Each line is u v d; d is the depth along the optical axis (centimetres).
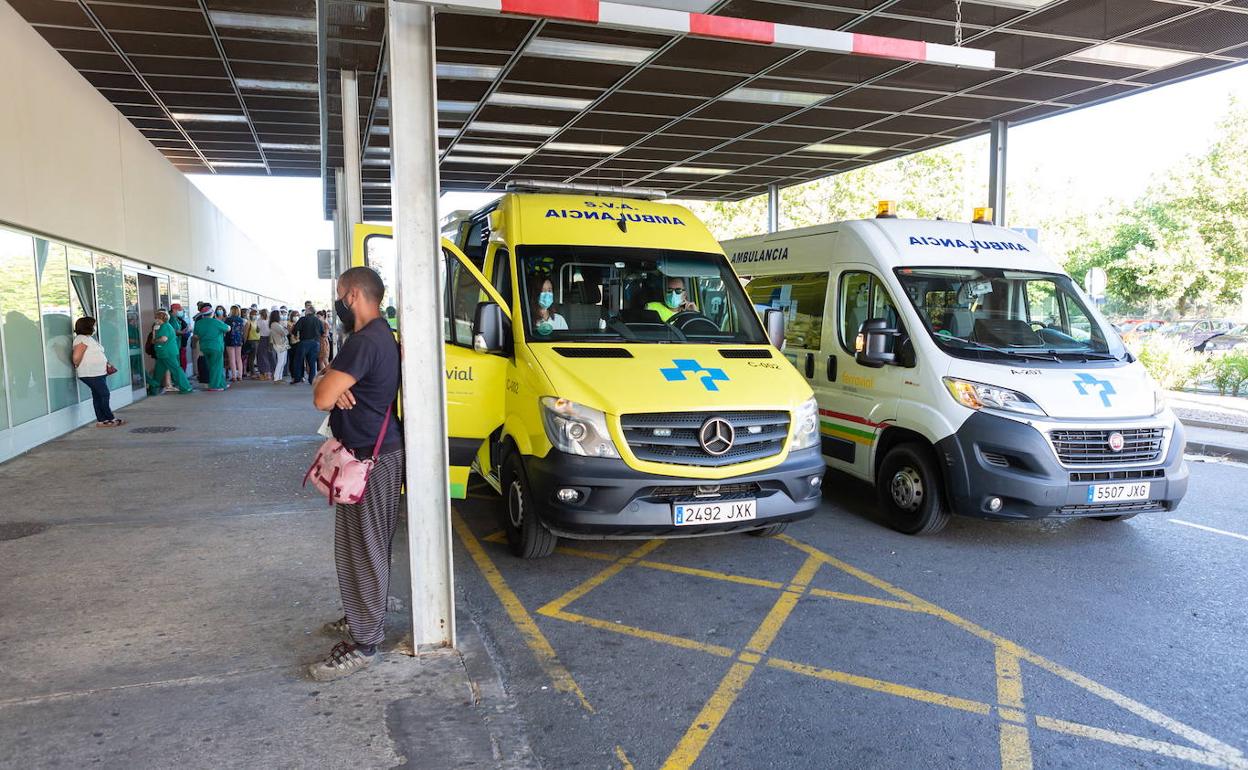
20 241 930
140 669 373
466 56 1006
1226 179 2356
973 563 567
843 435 705
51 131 1014
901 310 646
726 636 446
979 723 354
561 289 603
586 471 488
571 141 1480
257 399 1531
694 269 651
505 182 1928
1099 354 638
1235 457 985
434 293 385
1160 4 858
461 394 571
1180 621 464
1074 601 495
